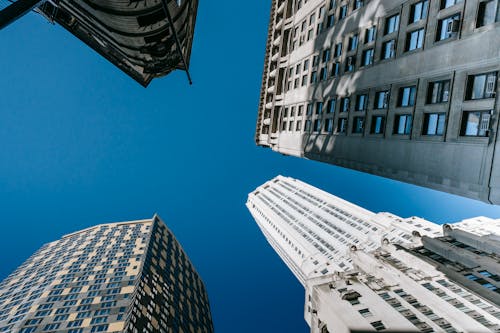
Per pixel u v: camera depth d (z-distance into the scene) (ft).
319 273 282.15
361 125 93.76
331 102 115.75
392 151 77.61
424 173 66.74
